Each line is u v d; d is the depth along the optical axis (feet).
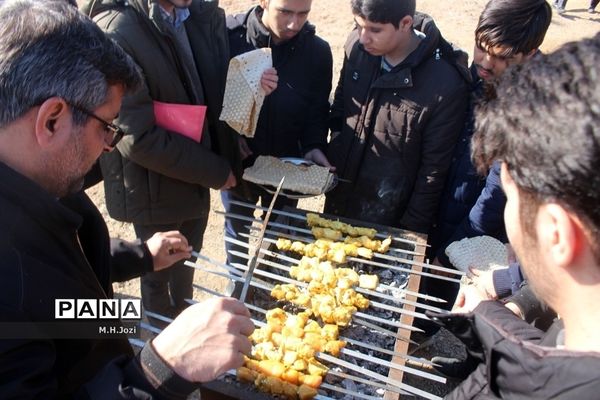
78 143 3.89
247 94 7.67
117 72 3.95
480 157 2.72
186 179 8.00
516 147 2.34
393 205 9.05
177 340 3.71
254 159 10.04
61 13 3.76
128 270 5.87
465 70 8.02
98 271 4.87
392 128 8.39
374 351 6.09
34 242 3.64
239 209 10.44
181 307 10.37
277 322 5.86
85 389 3.60
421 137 8.36
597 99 2.12
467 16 28.17
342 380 5.63
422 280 8.65
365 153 8.90
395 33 7.64
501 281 5.90
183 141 7.70
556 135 2.16
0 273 3.39
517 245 2.63
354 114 8.82
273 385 5.07
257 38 9.19
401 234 7.64
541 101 2.28
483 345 3.60
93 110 3.85
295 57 9.37
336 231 7.52
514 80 2.52
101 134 4.10
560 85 2.24
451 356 10.11
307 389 5.00
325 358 5.48
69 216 3.87
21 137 3.63
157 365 3.60
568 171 2.11
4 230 3.49
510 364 2.97
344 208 9.57
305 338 5.60
